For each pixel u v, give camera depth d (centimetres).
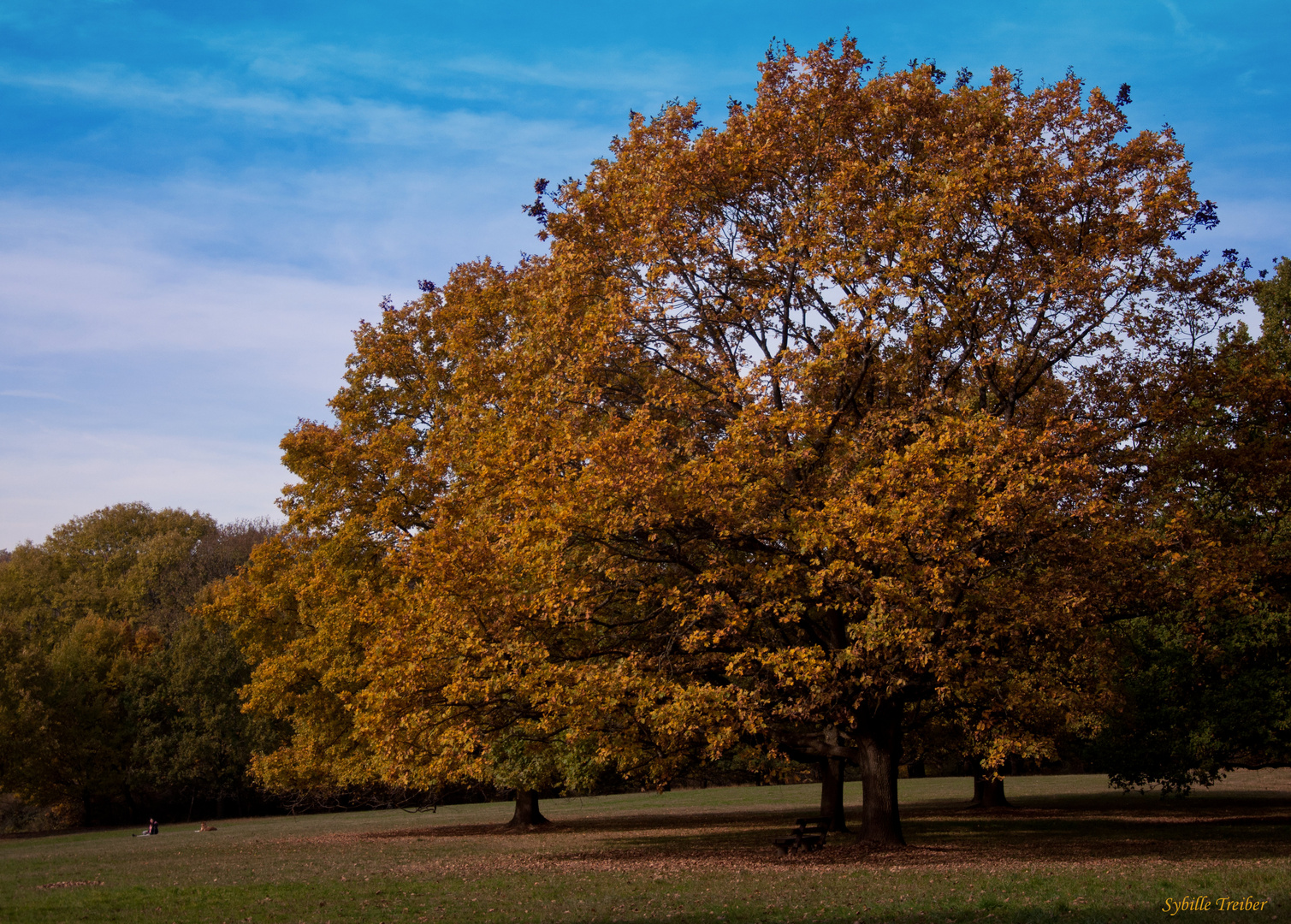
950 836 2334
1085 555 1670
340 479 2897
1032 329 1830
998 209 1659
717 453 1658
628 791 5769
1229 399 1823
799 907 1140
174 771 5038
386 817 4278
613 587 1827
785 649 1678
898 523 1451
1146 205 1667
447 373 3045
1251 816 2798
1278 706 2284
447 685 1772
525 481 1736
